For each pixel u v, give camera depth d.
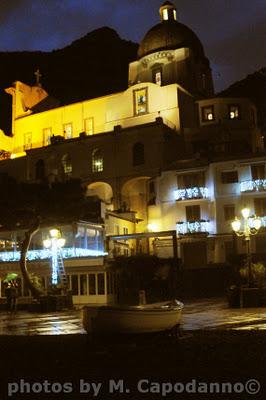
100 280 33.91
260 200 43.25
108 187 51.38
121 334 12.34
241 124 52.50
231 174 44.69
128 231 46.31
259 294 25.53
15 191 30.47
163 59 57.00
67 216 31.30
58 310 28.23
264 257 39.69
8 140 62.53
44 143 59.81
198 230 43.78
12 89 64.06
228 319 19.61
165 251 44.72
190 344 12.70
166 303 14.27
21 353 12.52
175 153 50.41
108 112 55.62
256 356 10.73
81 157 52.00
